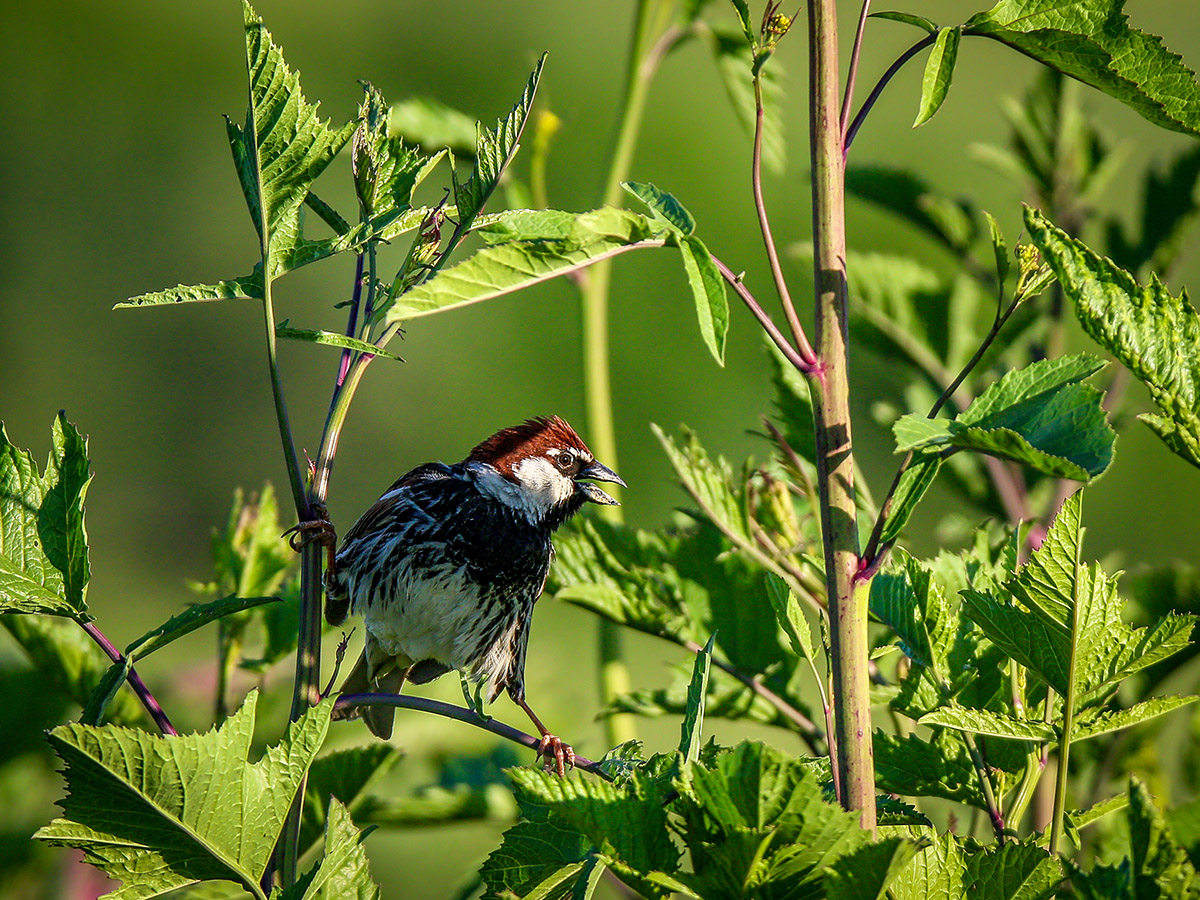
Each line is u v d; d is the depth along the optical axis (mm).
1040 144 7156
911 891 3598
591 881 3350
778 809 3295
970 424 3512
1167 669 5293
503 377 19469
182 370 19781
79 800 3623
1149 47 3824
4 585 4168
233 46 21531
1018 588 3861
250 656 6203
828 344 3854
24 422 19391
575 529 5910
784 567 5672
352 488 19516
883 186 7090
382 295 4340
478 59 21344
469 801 5703
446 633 7426
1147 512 13234
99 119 21000
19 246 19922
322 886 3764
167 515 19156
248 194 4082
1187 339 3809
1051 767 5254
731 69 7309
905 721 5145
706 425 18750
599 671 6668
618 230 3602
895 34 18516
